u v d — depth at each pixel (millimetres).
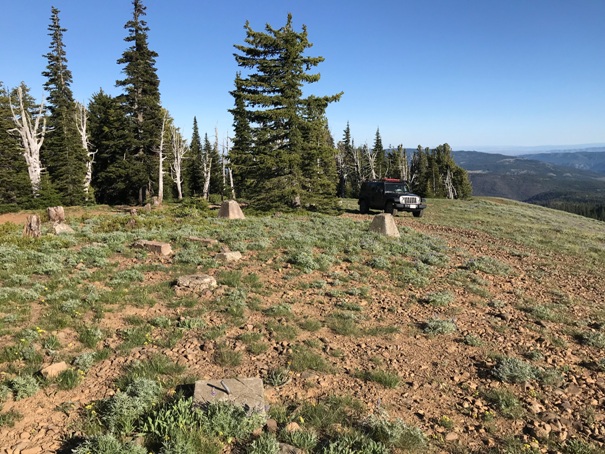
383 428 4375
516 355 6871
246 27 24203
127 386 5039
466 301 9773
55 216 16594
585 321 8836
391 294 9891
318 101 24984
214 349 6355
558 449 4418
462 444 4406
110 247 12312
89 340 6250
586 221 41250
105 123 46938
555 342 7512
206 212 22625
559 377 6031
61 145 38906
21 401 4703
